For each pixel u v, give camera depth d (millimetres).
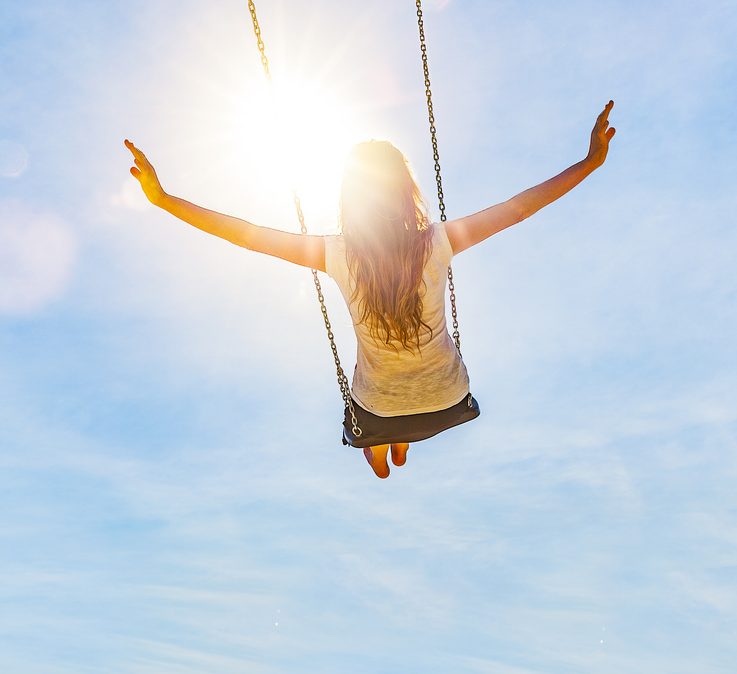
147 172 3199
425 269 3152
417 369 3301
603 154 3367
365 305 3186
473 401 3477
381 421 3408
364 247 3115
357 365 3434
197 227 3234
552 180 3307
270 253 3217
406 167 3154
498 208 3229
